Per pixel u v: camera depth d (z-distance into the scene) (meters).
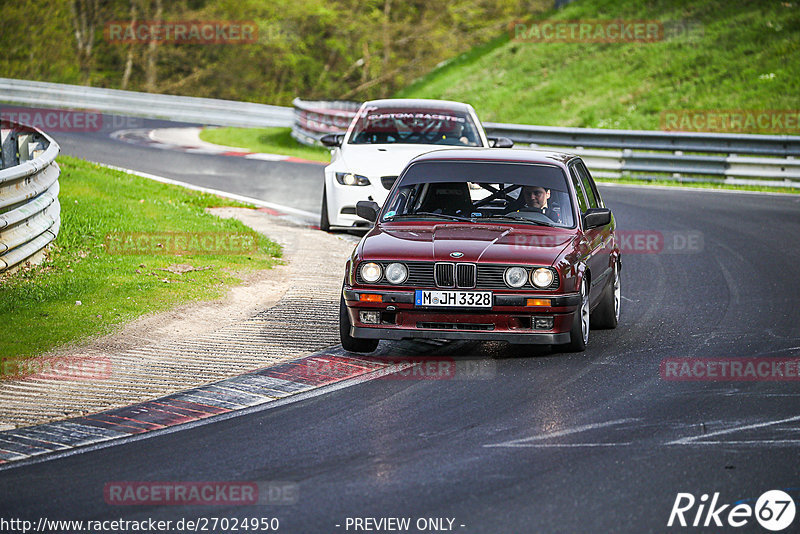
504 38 153.75
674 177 81.50
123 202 55.56
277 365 29.50
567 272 29.64
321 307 37.19
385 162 51.56
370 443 22.52
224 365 29.45
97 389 27.03
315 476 20.42
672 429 23.36
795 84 104.44
